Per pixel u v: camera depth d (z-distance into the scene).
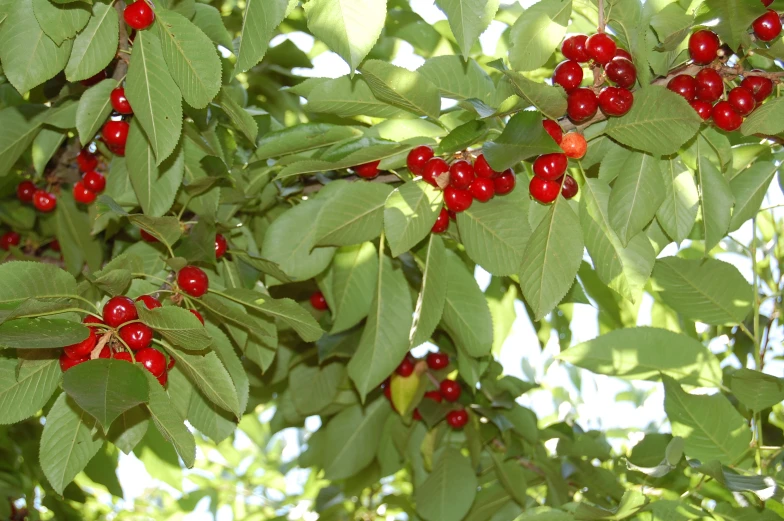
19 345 1.17
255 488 2.32
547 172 1.27
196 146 1.40
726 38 1.27
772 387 1.36
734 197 1.37
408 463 1.94
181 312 1.20
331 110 1.34
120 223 1.53
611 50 1.27
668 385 1.36
